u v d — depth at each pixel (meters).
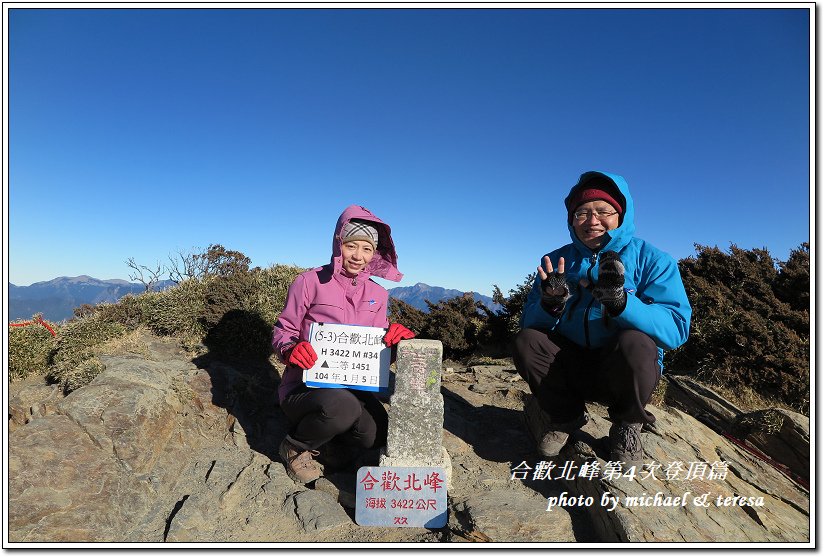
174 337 5.18
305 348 3.05
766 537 2.69
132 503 2.82
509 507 2.93
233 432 3.75
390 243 3.55
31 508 2.58
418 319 10.34
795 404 5.24
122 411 3.29
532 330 3.30
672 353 6.45
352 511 3.07
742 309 6.40
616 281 2.78
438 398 3.12
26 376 4.25
